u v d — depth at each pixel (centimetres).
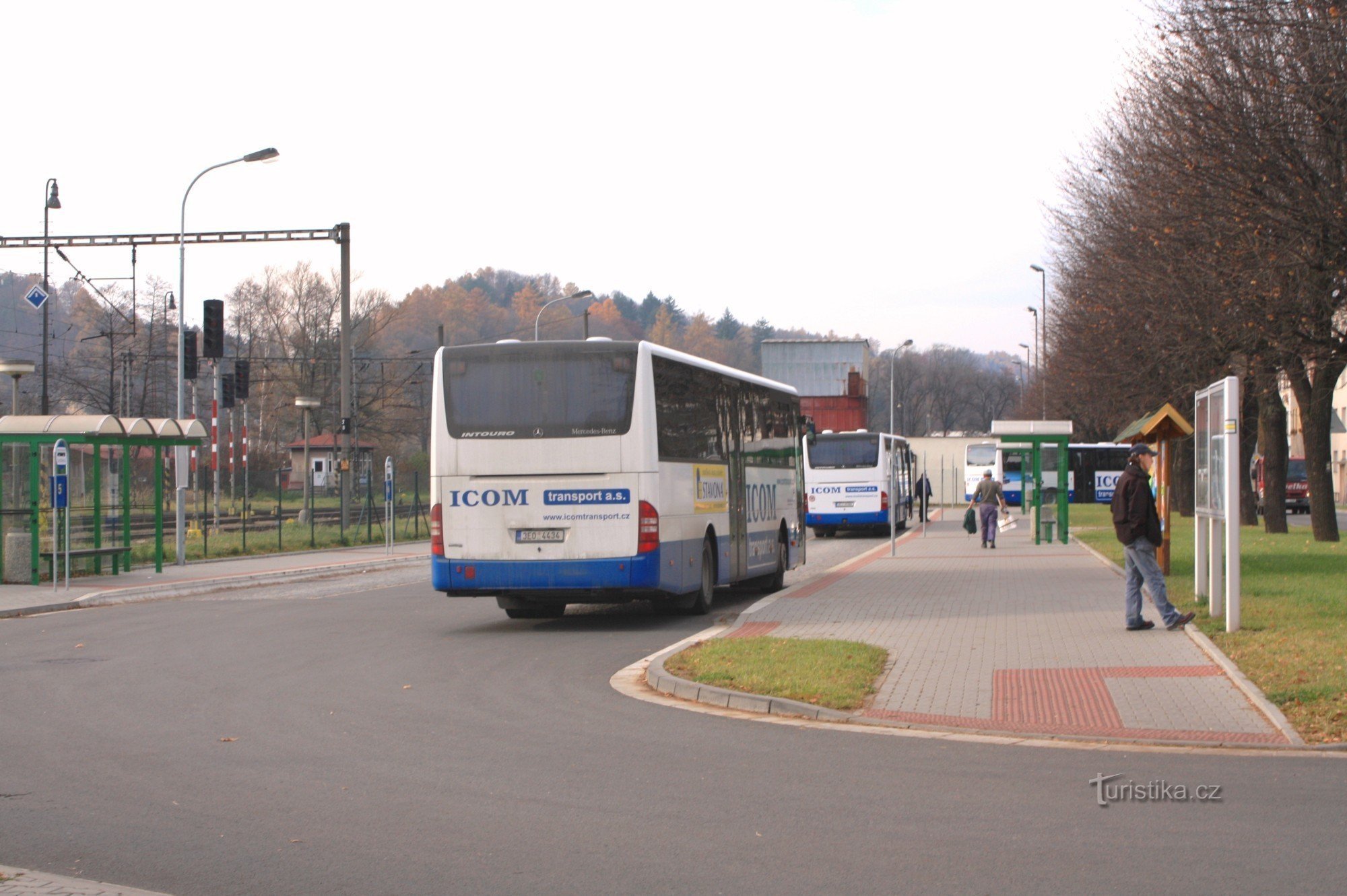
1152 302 2836
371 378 7325
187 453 2880
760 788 762
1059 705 1007
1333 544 2864
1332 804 706
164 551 2984
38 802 742
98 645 1522
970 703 1027
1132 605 1416
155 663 1350
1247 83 2191
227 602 2138
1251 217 2169
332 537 3784
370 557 3209
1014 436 3419
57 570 2397
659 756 859
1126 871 587
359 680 1219
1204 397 1497
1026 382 9238
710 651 1286
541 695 1123
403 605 2052
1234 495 1331
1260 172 2159
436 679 1227
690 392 1791
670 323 14075
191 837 665
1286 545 2814
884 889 566
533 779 793
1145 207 2730
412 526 4438
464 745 900
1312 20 2081
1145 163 2716
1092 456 6675
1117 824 671
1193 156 2306
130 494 2622
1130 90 2923
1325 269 2172
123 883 589
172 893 575
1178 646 1284
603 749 884
